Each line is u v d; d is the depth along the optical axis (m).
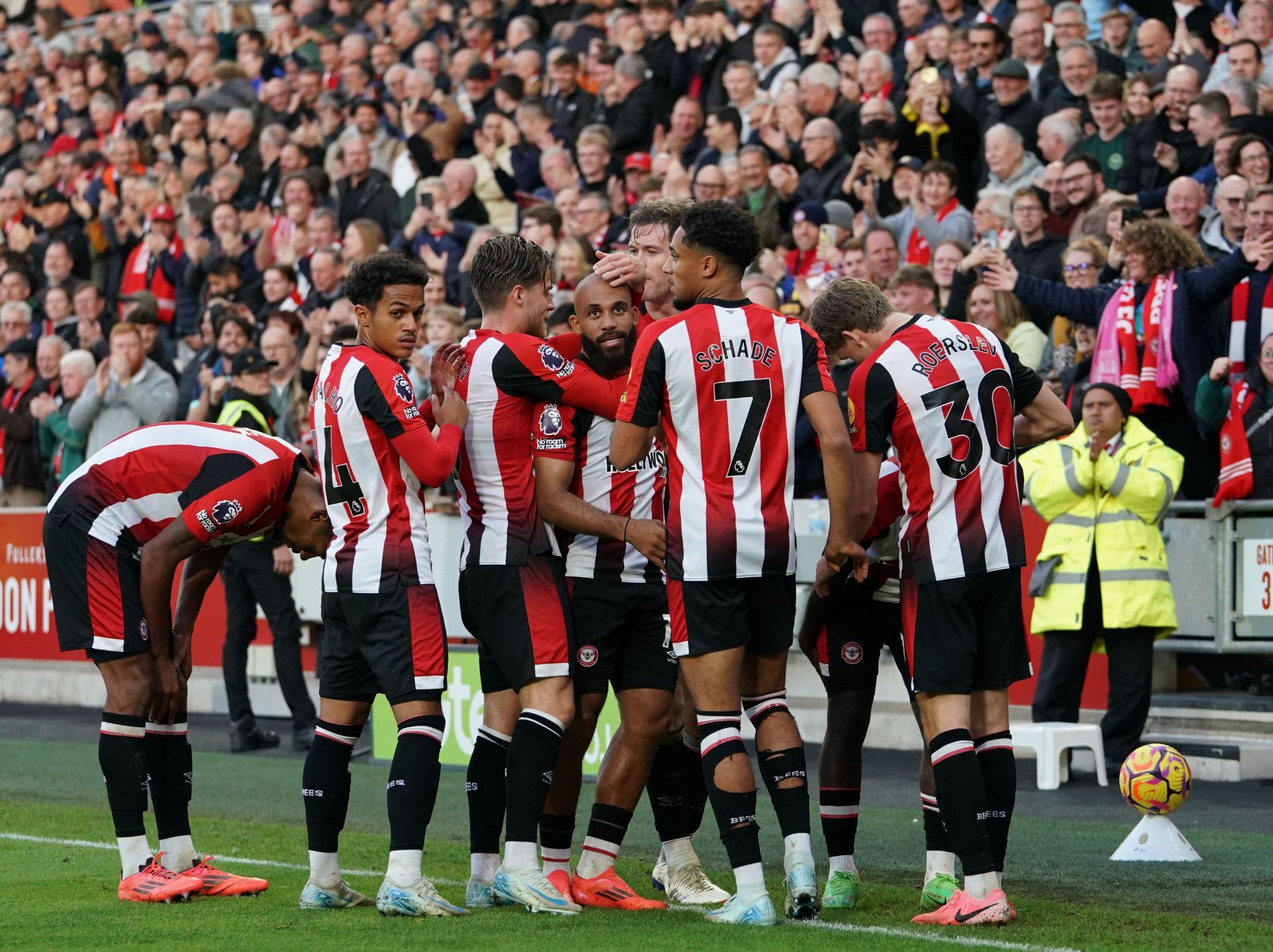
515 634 17.38
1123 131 36.16
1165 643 29.05
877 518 18.09
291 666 34.00
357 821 25.05
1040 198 34.03
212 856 21.53
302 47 61.00
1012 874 19.77
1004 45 40.41
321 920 16.77
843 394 30.69
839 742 18.22
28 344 45.97
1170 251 29.36
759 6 45.38
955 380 16.80
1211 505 28.44
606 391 17.47
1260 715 27.97
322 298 43.75
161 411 40.75
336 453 17.20
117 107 67.00
